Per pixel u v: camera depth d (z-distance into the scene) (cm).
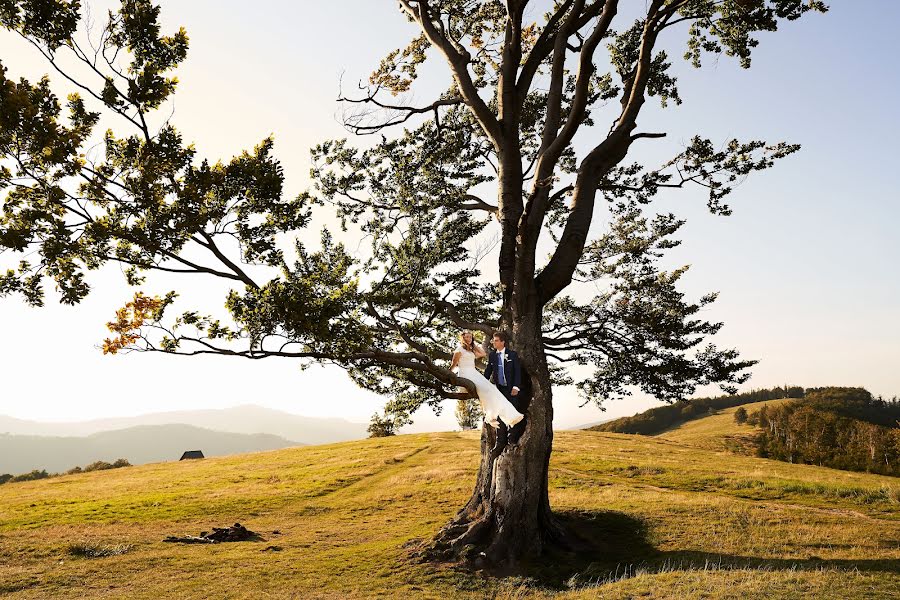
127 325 1166
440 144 1956
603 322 2020
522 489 1534
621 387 2112
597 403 2166
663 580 1166
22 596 1320
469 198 2000
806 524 1748
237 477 4012
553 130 1814
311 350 1303
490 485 1666
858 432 8381
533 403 1583
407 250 1717
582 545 1612
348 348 1281
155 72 996
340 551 1703
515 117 1755
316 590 1284
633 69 1953
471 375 1313
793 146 1708
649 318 1973
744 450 9700
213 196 1122
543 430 1576
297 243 1811
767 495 2400
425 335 1817
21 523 2561
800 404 12662
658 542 1608
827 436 8700
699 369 1988
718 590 1025
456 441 5500
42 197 1091
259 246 1167
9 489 4344
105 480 4462
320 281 1374
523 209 1778
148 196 1074
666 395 2047
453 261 1948
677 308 2033
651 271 2102
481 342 2016
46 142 985
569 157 2183
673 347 2006
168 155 1052
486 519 1552
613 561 1495
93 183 1095
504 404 1273
